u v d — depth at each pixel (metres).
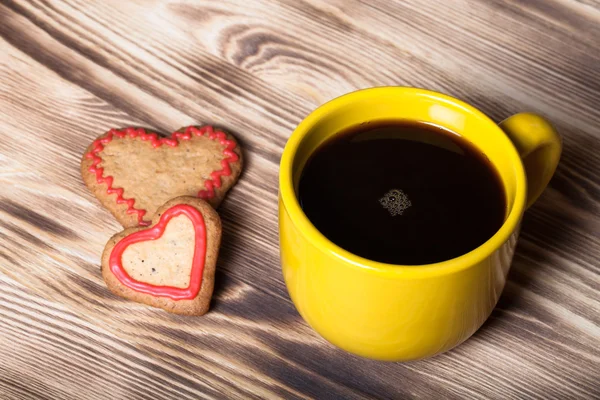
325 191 0.53
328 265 0.50
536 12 0.67
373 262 0.49
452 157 0.54
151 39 0.66
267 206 0.61
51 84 0.64
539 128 0.53
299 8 0.67
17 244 0.60
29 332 0.58
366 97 0.53
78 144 0.63
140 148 0.62
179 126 0.63
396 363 0.57
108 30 0.66
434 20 0.67
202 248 0.58
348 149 0.54
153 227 0.58
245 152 0.62
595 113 0.64
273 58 0.66
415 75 0.65
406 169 0.53
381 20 0.67
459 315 0.52
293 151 0.52
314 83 0.65
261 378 0.57
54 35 0.66
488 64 0.66
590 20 0.67
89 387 0.57
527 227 0.60
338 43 0.66
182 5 0.67
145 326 0.58
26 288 0.59
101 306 0.59
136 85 0.64
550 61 0.66
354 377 0.57
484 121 0.53
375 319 0.51
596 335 0.58
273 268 0.60
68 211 0.61
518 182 0.51
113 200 0.60
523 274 0.59
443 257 0.51
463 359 0.57
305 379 0.57
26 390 0.57
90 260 0.60
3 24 0.66
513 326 0.58
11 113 0.63
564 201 0.61
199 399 0.57
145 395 0.57
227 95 0.64
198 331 0.58
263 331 0.58
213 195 0.60
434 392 0.57
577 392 0.57
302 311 0.55
